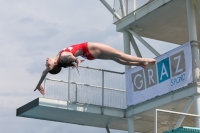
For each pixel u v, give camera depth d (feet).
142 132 138.51
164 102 110.83
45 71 48.65
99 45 49.32
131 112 120.67
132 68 121.49
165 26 127.34
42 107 114.52
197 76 103.81
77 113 119.44
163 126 111.24
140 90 118.11
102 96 120.67
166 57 111.65
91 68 120.57
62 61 48.26
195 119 97.81
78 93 117.60
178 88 106.93
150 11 118.21
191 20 110.22
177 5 114.73
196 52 105.50
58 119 126.52
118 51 49.83
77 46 49.29
